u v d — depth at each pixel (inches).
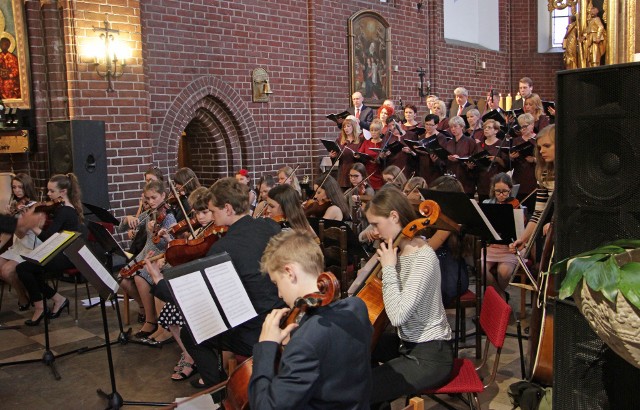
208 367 136.9
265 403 74.7
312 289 85.8
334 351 77.4
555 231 87.4
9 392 157.9
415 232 111.0
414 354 109.8
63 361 179.2
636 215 79.3
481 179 306.5
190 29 329.4
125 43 286.7
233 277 115.6
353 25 416.8
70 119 269.0
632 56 163.8
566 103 84.7
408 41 469.1
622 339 64.2
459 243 160.9
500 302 117.9
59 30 272.7
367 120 381.7
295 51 384.8
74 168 258.5
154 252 196.7
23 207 227.6
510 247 159.0
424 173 328.5
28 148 271.6
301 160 394.3
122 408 147.2
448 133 331.0
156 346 189.8
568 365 86.1
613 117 79.7
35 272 211.9
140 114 294.7
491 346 180.2
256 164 367.9
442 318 112.8
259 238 129.0
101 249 229.1
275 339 82.7
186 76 329.7
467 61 540.7
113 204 287.0
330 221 186.4
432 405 145.7
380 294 117.7
